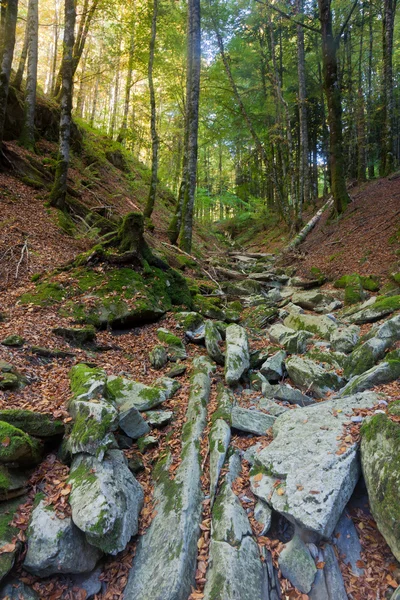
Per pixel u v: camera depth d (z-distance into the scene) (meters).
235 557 2.93
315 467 3.51
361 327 7.65
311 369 5.73
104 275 8.34
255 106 24.98
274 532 3.32
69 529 3.01
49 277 8.16
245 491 3.69
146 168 26.27
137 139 22.66
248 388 5.93
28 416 3.76
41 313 6.98
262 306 9.97
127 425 4.46
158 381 5.74
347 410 4.27
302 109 21.81
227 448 4.22
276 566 3.07
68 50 11.18
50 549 2.85
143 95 24.94
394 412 3.84
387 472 3.13
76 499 3.19
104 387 4.55
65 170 11.69
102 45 27.27
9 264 8.37
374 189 18.44
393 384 4.81
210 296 10.95
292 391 5.39
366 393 4.54
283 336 7.58
